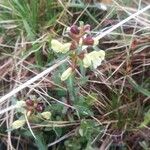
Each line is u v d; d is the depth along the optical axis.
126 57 0.22
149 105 0.22
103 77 0.22
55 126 0.21
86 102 0.21
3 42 0.23
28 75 0.22
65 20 0.23
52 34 0.23
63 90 0.21
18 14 0.23
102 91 0.22
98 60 0.18
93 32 0.22
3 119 0.21
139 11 0.21
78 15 0.24
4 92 0.22
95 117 0.21
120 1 0.24
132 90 0.22
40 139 0.21
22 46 0.23
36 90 0.21
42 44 0.22
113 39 0.23
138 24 0.23
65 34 0.22
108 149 0.21
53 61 0.21
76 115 0.21
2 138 0.22
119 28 0.23
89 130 0.20
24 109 0.19
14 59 0.23
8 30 0.23
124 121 0.21
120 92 0.21
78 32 0.17
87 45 0.18
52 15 0.23
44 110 0.21
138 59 0.22
